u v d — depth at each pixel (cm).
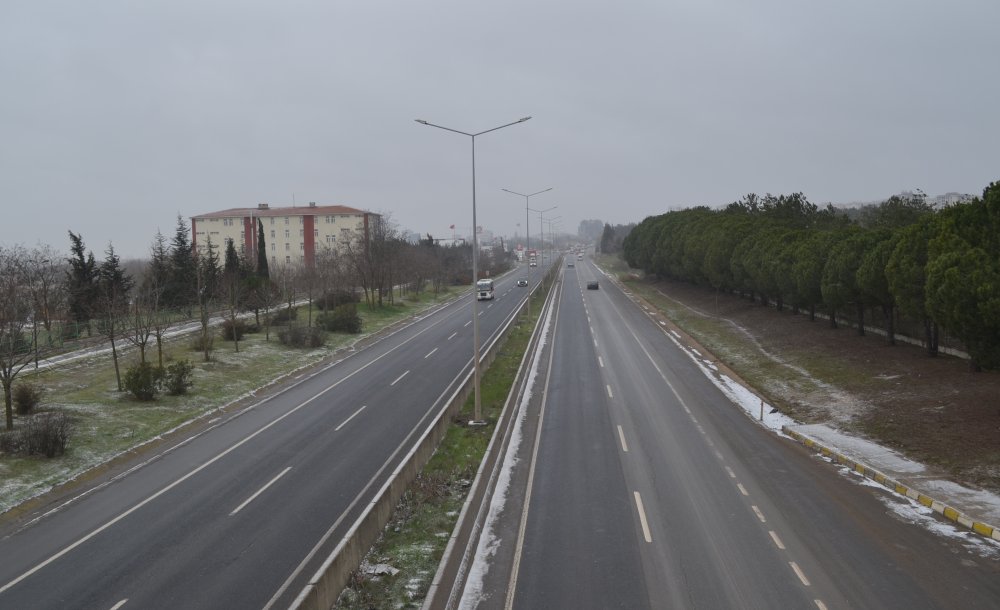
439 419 2212
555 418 2536
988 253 2175
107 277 4838
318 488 1781
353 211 10394
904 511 1580
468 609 1169
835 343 3591
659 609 1154
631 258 10162
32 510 1667
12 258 4391
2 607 1179
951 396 2358
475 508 1581
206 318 3847
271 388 3181
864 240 3400
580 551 1395
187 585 1247
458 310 6788
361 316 5900
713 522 1531
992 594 1184
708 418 2502
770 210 6147
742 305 5569
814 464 1953
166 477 1902
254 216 10362
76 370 3225
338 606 1161
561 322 5534
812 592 1200
